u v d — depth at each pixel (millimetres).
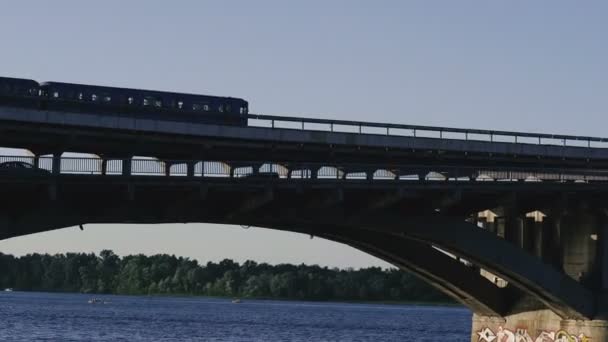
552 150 93562
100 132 75438
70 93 78875
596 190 81750
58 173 62375
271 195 68938
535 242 84625
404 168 75000
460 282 87562
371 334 188500
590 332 83562
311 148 83438
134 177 64438
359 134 85000
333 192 71562
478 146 89875
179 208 69250
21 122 72562
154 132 77375
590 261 84188
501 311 90250
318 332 191125
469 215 83125
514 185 78688
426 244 85000
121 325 199625
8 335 160875
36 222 64938
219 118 84875
